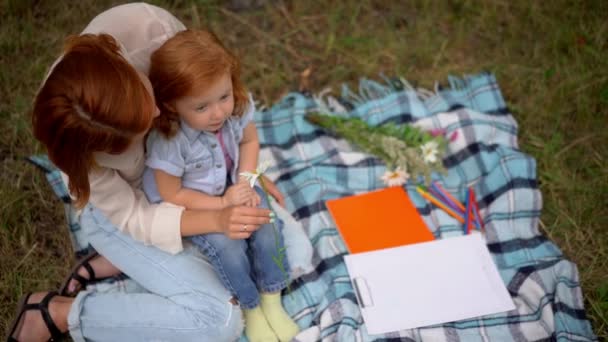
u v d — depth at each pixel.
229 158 1.93
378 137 2.45
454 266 2.12
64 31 2.91
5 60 2.76
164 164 1.75
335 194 2.41
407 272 2.10
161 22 1.73
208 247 1.86
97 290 2.08
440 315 2.00
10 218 2.26
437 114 2.62
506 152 2.46
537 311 2.03
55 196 2.36
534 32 3.03
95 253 2.09
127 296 1.87
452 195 2.43
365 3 3.20
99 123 1.33
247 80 2.86
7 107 2.61
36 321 1.88
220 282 1.90
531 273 2.11
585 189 2.40
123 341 1.87
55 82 1.32
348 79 2.91
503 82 2.87
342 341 1.93
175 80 1.58
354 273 2.10
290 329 1.99
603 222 2.31
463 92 2.77
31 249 2.19
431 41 3.05
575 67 2.85
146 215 1.78
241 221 1.73
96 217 1.88
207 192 1.90
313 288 2.13
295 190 2.41
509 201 2.32
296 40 3.05
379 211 2.32
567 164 2.53
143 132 1.43
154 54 1.63
